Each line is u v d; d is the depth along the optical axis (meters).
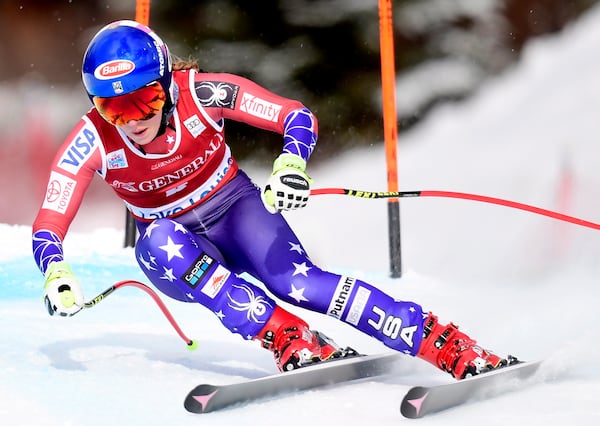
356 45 47.66
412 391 9.41
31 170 49.09
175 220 11.91
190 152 11.52
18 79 54.19
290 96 48.03
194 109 11.45
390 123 21.17
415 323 11.04
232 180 12.07
